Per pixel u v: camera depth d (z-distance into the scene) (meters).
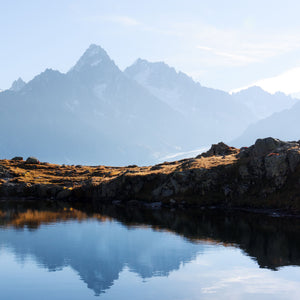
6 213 81.19
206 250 51.16
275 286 38.50
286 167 80.88
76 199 109.31
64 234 60.56
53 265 45.12
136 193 99.94
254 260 46.47
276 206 78.31
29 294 36.56
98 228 65.00
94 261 46.56
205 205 87.75
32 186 116.75
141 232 62.03
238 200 85.00
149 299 35.50
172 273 42.12
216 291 37.38
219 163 94.88
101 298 35.62
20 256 48.44
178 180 94.19
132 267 44.69
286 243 53.97
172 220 72.06
